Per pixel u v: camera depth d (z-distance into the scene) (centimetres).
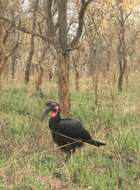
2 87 2331
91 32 2367
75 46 1513
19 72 3500
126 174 1023
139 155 1160
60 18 1503
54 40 1516
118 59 3058
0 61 2294
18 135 1280
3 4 2227
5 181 938
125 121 1587
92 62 2378
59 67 1528
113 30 2900
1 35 2288
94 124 1504
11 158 1012
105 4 2431
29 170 991
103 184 944
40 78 2322
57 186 950
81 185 962
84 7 1468
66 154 1159
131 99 2172
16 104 1852
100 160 1118
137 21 3194
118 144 1220
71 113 1694
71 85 2872
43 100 2023
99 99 2088
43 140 1220
